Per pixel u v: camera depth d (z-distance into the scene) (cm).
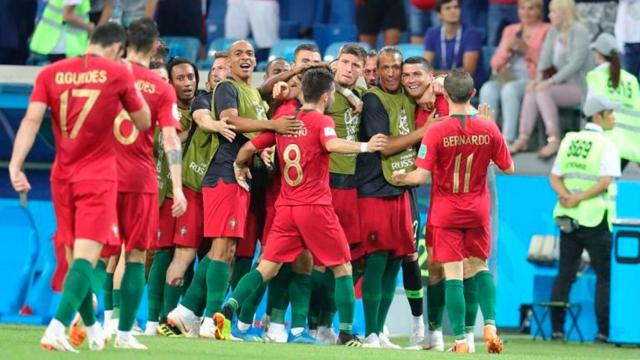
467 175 2562
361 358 2292
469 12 4519
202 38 4541
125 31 2239
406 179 2553
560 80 3906
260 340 2872
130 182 2222
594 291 3809
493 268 3484
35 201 3847
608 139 3562
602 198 3550
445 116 2744
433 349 2817
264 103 2855
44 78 2086
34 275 3662
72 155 2083
